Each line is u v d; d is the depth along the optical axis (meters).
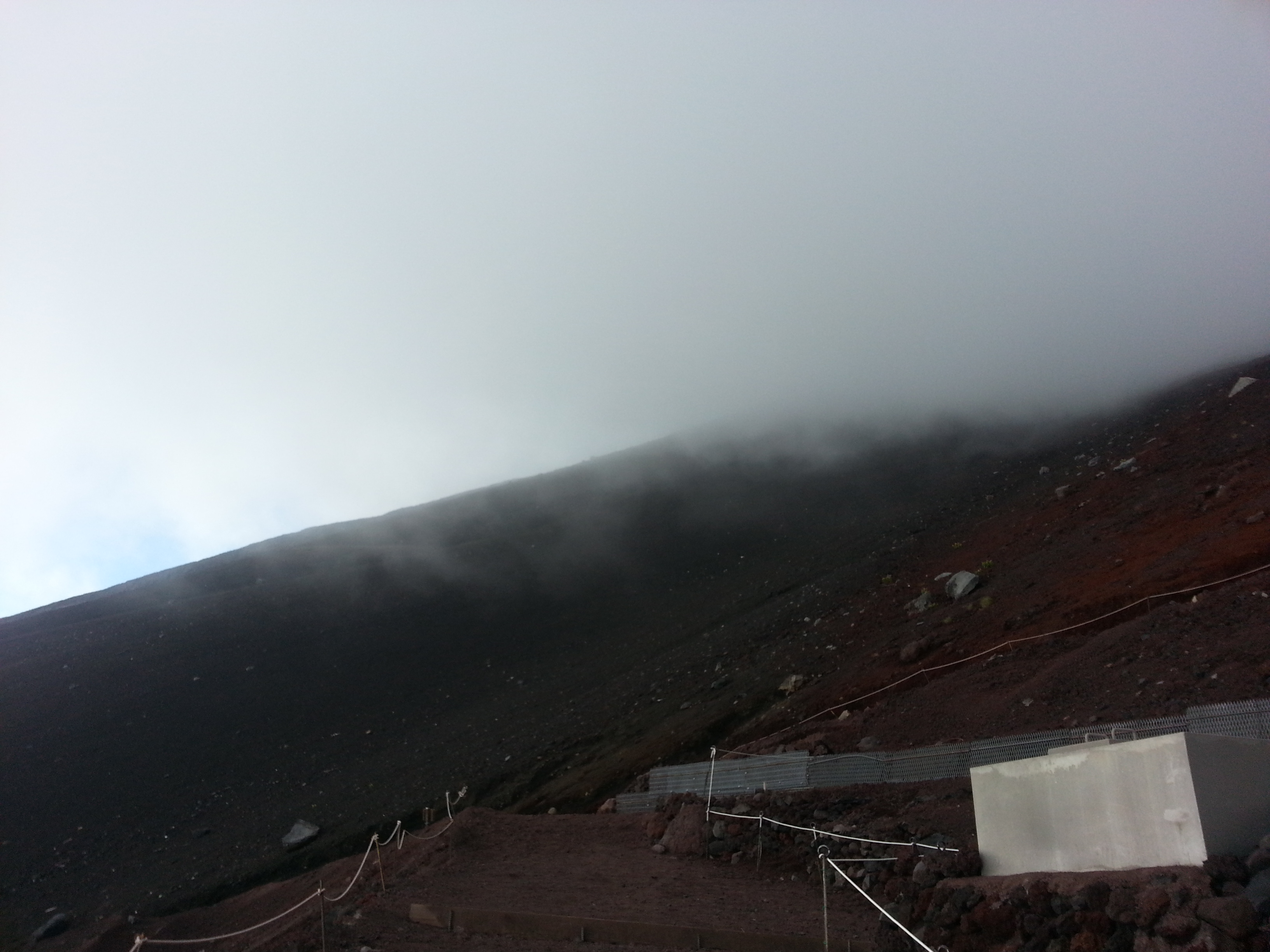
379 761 33.97
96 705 43.50
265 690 44.28
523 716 34.47
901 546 33.47
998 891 8.43
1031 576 21.48
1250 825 7.13
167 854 28.62
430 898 11.66
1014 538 26.34
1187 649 13.77
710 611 40.12
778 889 11.92
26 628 58.75
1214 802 7.14
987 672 17.12
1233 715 10.91
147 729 40.69
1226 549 16.44
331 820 27.94
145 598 61.97
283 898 19.31
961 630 20.27
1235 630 13.57
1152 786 7.54
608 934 10.17
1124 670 14.13
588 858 14.07
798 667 24.42
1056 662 15.81
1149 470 25.03
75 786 35.59
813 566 38.88
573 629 46.56
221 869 25.92
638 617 45.34
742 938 9.64
